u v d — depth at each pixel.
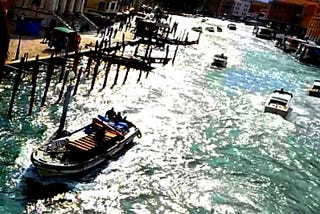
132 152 30.06
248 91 56.56
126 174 27.02
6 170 24.50
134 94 43.94
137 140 32.22
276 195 28.31
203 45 92.00
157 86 49.03
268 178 30.59
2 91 34.91
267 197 27.80
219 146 34.75
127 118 36.56
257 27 156.62
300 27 158.25
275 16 168.50
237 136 37.84
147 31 76.69
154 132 34.75
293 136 40.78
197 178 28.58
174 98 45.75
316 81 68.50
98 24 75.00
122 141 29.20
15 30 51.97
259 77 68.62
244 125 41.22
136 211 23.56
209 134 37.00
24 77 39.22
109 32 68.75
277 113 46.59
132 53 61.47
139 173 27.55
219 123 40.44
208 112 43.25
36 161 23.83
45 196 23.09
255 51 100.81
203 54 79.25
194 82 55.19
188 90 50.44
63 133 27.64
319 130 44.50
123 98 41.81
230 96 51.75
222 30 136.50
